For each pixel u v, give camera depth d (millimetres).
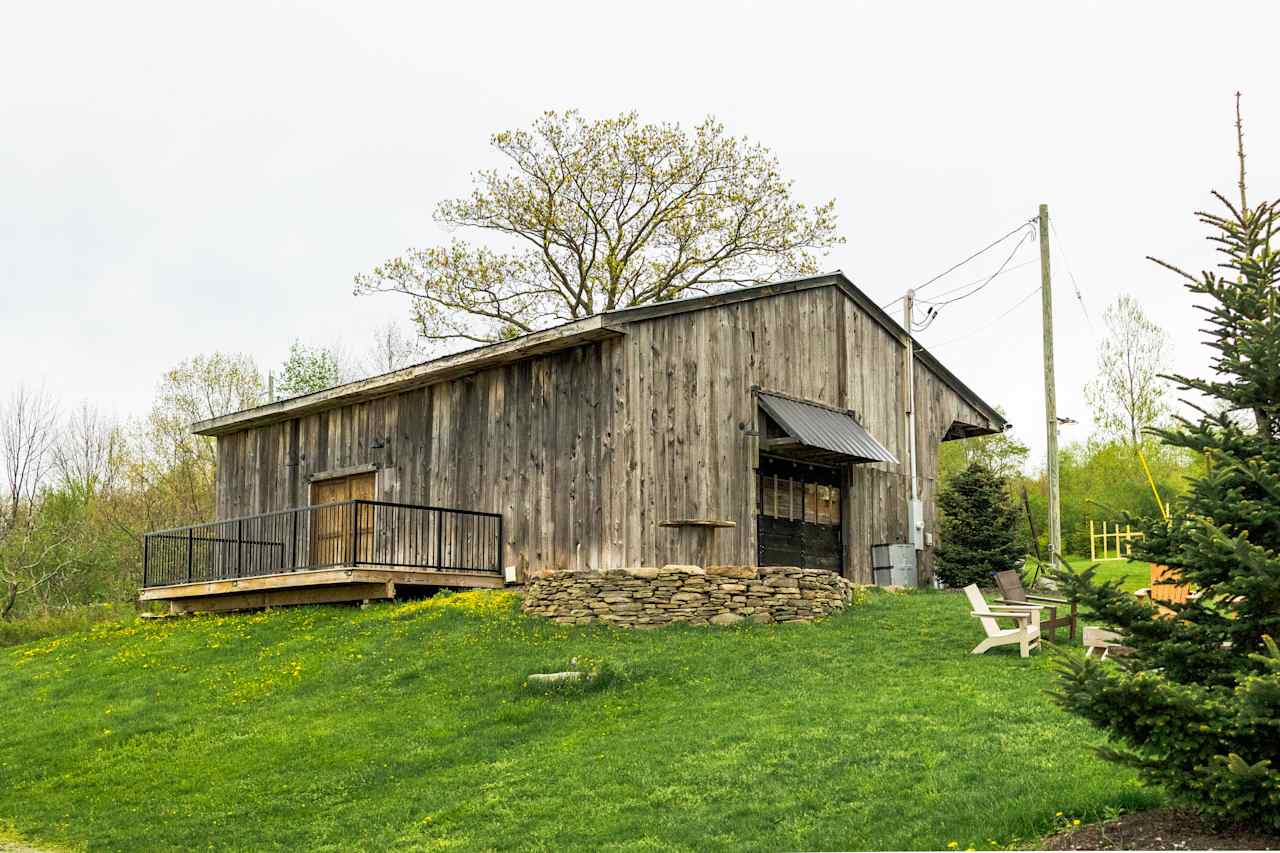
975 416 25359
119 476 41875
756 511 19344
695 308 18750
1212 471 7707
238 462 24922
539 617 16984
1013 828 7844
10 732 14195
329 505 18844
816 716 11227
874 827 8281
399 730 12523
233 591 20625
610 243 34594
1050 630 14281
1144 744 7309
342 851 9344
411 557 20594
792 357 20469
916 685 12211
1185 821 7520
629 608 16594
